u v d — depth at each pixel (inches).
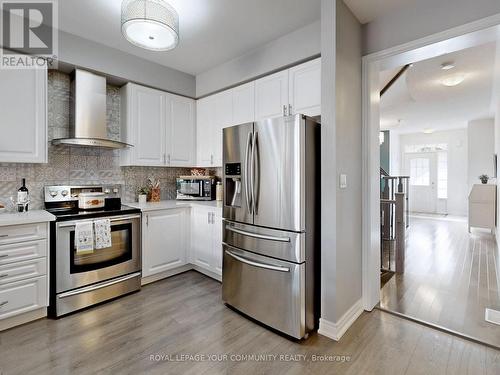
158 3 75.2
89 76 110.7
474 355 71.5
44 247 88.4
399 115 244.1
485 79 156.9
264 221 85.9
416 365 67.9
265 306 85.2
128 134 122.9
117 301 102.3
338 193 79.8
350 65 85.5
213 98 138.9
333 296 79.5
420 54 84.7
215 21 96.2
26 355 71.1
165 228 122.2
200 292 110.7
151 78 128.0
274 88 112.0
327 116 79.4
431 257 157.2
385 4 81.8
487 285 115.8
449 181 325.1
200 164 147.6
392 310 94.7
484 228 219.3
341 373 65.4
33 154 94.7
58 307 90.0
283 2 85.8
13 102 90.6
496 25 68.1
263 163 86.0
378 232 99.7
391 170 323.9
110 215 102.0
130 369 66.4
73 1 84.4
